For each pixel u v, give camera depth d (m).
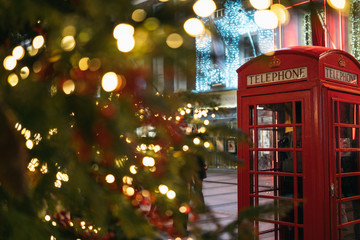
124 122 0.64
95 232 0.87
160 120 0.82
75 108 0.62
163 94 0.82
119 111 0.63
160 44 0.65
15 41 0.91
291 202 0.85
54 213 0.81
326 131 3.76
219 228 0.81
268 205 0.83
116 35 0.62
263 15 0.67
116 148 0.61
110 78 0.60
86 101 0.62
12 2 0.59
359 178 4.22
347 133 4.16
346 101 4.07
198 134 0.99
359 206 4.22
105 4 0.60
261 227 4.27
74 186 0.73
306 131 3.84
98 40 0.66
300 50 3.88
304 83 3.85
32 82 0.65
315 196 3.77
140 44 0.65
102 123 0.60
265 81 4.16
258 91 4.20
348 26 13.23
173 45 0.63
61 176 0.73
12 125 0.49
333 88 3.86
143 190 0.97
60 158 0.66
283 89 3.99
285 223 3.96
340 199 3.90
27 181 0.46
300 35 13.54
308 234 3.80
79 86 0.63
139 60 0.67
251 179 4.25
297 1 0.72
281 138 4.16
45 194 0.74
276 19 0.68
